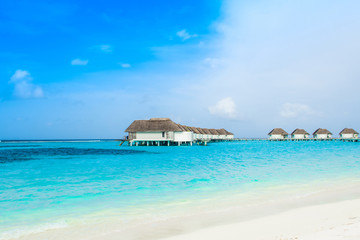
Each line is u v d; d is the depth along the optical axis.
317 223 6.99
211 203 10.14
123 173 18.94
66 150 52.94
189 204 10.06
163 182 15.13
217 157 33.56
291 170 19.89
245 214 8.44
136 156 35.50
